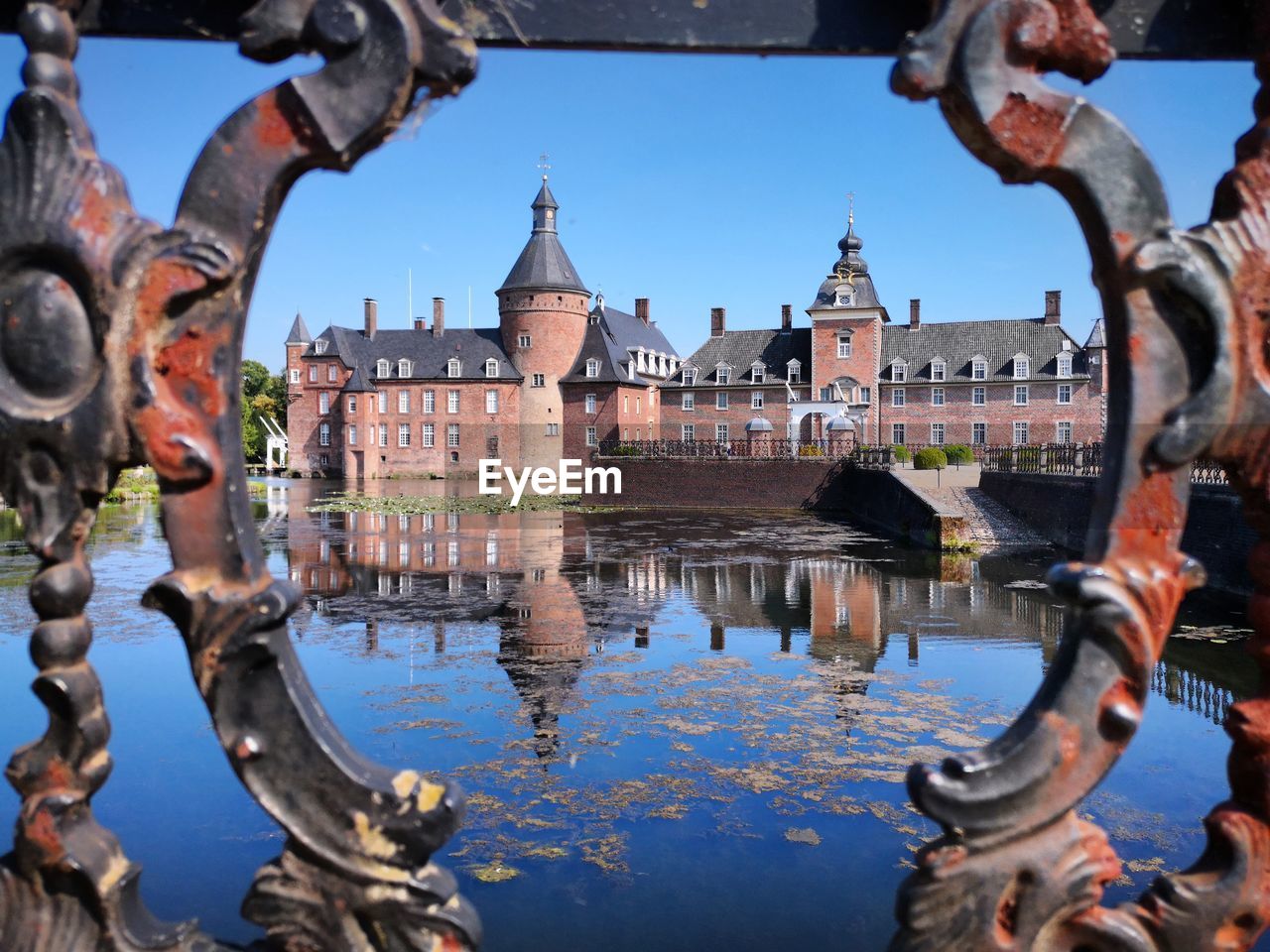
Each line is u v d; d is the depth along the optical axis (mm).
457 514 39406
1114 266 1506
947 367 57281
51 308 1474
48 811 1557
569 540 27703
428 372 72375
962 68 1460
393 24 1429
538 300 68500
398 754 7691
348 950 1536
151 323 1456
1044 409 54875
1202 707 9000
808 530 32031
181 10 1573
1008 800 1503
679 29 1588
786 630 13492
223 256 1449
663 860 5621
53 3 1512
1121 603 1482
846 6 1600
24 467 1508
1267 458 1513
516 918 4934
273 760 1519
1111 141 1480
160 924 1671
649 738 8125
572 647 12195
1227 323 1480
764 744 7945
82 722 1556
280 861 1570
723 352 63031
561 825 6176
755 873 5449
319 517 37125
